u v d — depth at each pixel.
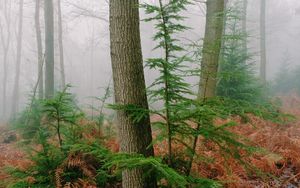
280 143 7.38
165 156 4.62
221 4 8.46
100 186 5.61
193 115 3.88
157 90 3.98
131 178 4.21
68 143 5.97
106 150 4.27
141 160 3.13
